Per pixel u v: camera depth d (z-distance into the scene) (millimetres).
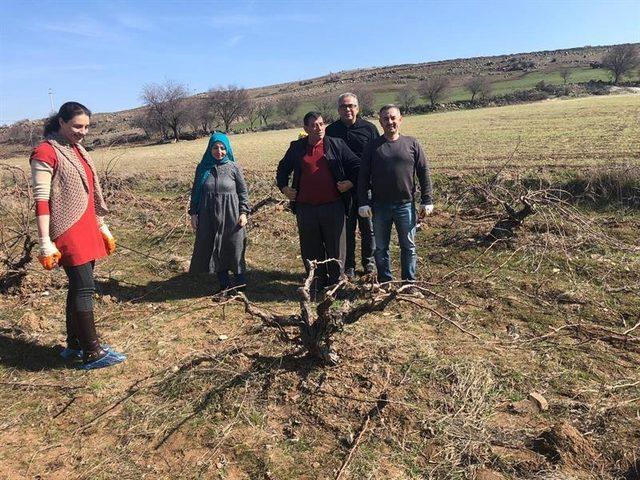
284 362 4199
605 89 60156
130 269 7246
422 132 20797
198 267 5996
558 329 4547
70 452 3457
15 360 4680
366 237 6371
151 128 57938
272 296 6023
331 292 3799
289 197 5922
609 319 4785
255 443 3412
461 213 8375
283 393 3873
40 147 4133
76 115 4199
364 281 5996
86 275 4379
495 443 3258
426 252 6988
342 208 5824
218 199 5832
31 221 9062
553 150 11570
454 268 6367
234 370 4172
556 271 5871
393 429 3424
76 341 4629
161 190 12664
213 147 5844
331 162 5648
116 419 3764
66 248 4234
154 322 5379
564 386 3779
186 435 3537
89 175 4453
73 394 4098
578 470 3002
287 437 3463
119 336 5102
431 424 3439
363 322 4934
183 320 5398
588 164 9109
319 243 5992
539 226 6918
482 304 5293
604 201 7684
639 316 4773
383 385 3865
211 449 3395
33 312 5695
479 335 4633
